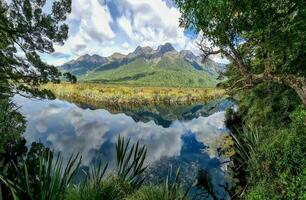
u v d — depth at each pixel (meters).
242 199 13.54
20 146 22.78
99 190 9.30
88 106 72.38
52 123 41.88
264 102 20.48
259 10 7.20
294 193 8.12
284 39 8.40
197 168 20.77
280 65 10.82
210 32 9.35
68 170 9.25
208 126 39.34
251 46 11.82
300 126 10.24
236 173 18.22
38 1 21.25
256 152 13.06
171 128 39.81
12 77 23.14
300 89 10.07
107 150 27.59
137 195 9.23
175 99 87.25
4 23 20.86
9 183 8.52
